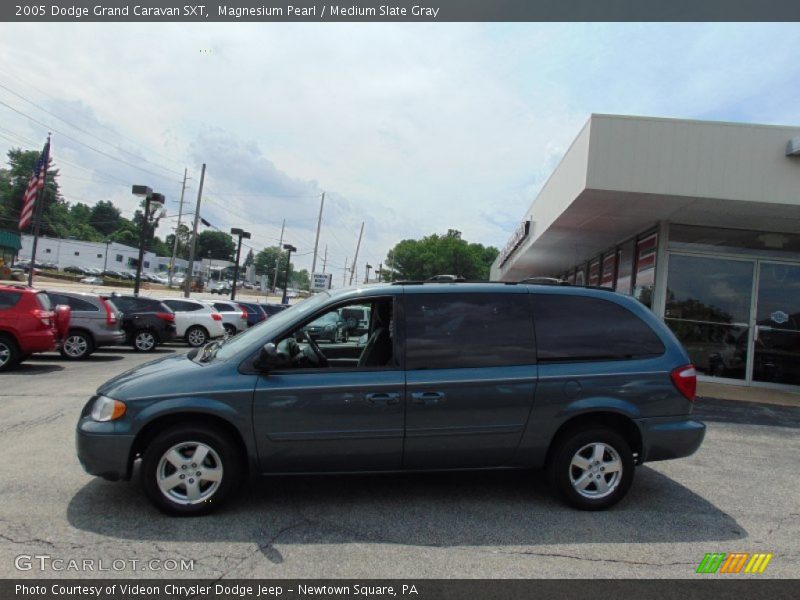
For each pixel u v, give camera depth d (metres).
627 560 3.80
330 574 3.49
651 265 13.12
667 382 4.75
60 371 11.83
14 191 93.94
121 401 4.25
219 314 20.48
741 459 6.50
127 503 4.49
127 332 17.09
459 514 4.49
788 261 12.59
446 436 4.49
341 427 4.39
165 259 106.38
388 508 4.57
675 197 10.16
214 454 4.30
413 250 84.69
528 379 4.57
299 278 153.00
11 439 6.26
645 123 10.00
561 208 12.45
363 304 4.73
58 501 4.49
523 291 4.88
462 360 4.59
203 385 4.30
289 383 4.36
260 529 4.09
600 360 4.75
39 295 11.83
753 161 9.89
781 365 12.45
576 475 4.66
